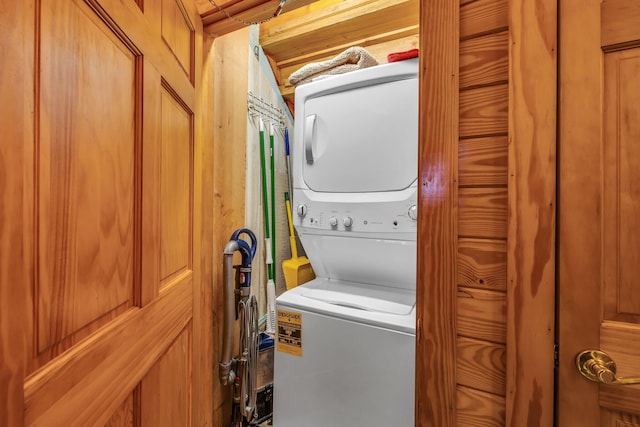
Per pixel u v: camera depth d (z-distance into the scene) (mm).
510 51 701
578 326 643
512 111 699
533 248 682
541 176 673
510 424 703
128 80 587
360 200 1358
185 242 925
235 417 1427
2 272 319
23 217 349
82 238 457
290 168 2129
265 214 1811
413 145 1252
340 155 1422
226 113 1457
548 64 666
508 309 708
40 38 374
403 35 1812
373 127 1338
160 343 726
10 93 330
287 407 1332
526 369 688
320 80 1474
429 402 804
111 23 523
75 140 440
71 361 426
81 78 453
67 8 421
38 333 370
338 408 1202
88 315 469
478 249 755
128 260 588
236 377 1432
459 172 775
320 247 1534
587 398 637
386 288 1441
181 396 877
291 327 1323
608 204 626
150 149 660
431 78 803
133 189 607
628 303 612
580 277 642
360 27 1799
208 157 1181
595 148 631
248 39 1642
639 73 605
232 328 1366
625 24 611
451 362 782
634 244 609
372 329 1142
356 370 1168
